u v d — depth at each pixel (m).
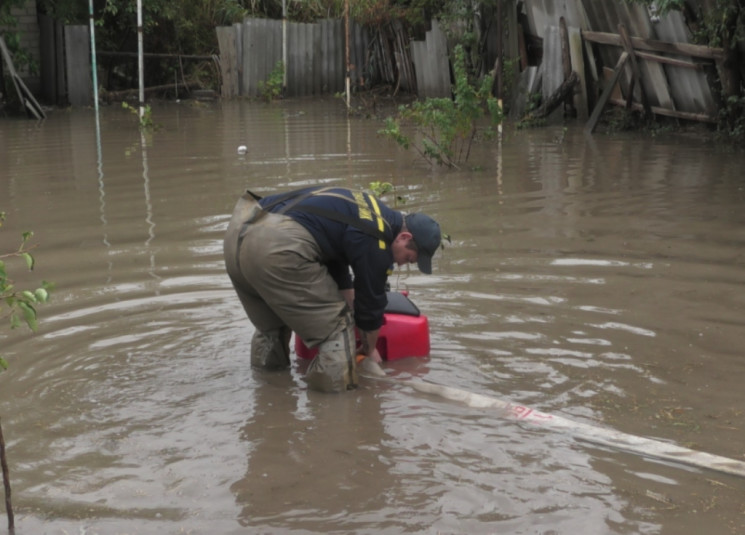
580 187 9.73
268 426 4.36
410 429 4.31
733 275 6.53
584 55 14.88
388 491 3.74
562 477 3.84
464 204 9.02
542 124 14.89
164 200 9.36
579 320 5.71
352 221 4.61
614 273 6.64
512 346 5.31
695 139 13.00
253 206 4.75
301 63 21.16
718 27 12.39
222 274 6.73
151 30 20.72
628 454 4.03
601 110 14.05
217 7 22.09
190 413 4.51
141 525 3.51
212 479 3.86
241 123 16.27
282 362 5.09
